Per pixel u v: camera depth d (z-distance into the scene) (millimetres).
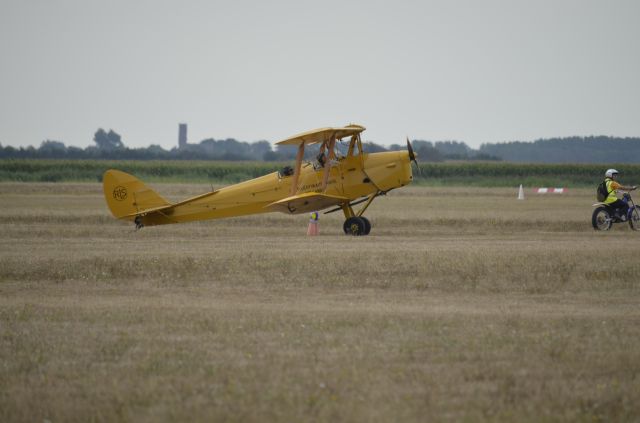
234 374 31156
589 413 27094
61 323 39656
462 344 34938
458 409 27391
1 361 33344
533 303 43812
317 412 27250
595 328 37594
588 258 56750
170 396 28953
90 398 28953
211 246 69125
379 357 33156
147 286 50125
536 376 30641
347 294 46781
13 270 54656
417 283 49188
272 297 46156
